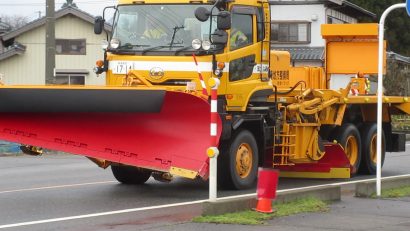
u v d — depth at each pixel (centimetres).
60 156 2259
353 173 1623
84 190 1280
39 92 1083
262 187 951
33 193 1230
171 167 1092
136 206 1073
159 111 1077
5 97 1084
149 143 1112
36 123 1123
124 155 1116
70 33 4219
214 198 932
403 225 911
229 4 1230
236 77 1249
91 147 1122
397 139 1809
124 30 1253
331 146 1490
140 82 1209
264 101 1339
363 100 1625
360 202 1125
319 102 1471
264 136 1316
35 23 4200
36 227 882
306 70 1692
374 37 1717
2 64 4234
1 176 1555
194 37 1212
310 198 1073
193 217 952
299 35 4222
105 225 898
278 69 1516
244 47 1271
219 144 1223
